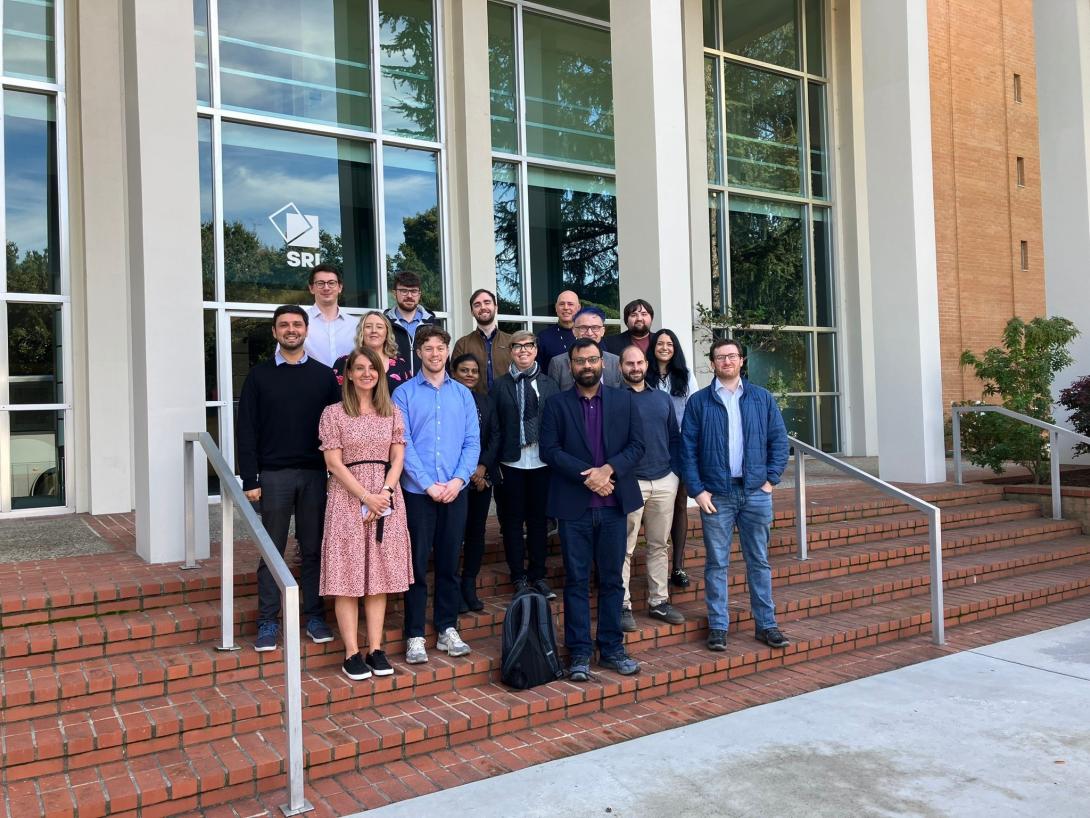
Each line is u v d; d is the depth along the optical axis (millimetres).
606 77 11492
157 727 3729
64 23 7934
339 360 5086
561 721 4402
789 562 6598
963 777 3713
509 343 5914
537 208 10828
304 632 4723
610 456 4793
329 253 9336
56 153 7938
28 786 3418
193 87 5453
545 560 5430
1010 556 7578
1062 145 11031
